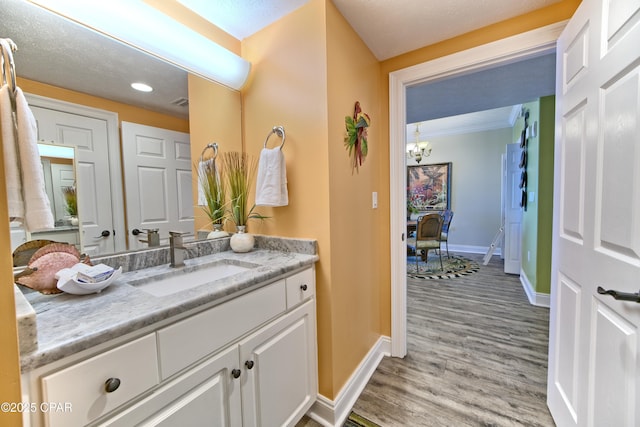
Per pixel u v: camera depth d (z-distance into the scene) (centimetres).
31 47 90
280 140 146
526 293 320
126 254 113
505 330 231
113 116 113
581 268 109
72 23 98
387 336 199
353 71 153
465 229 564
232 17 140
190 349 80
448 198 572
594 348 100
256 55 152
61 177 98
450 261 477
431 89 243
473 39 157
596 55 98
